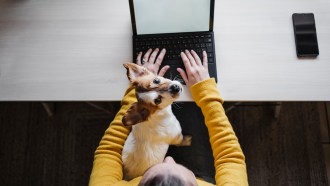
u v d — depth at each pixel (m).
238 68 1.14
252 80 1.12
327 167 1.64
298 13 1.19
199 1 1.10
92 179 0.98
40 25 1.24
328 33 1.17
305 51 1.13
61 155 1.73
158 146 1.02
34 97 1.14
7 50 1.21
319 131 1.69
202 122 1.21
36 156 1.74
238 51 1.16
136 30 1.18
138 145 1.00
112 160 1.02
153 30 1.18
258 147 1.68
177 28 1.18
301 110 1.72
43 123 1.78
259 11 1.21
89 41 1.21
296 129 1.70
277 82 1.12
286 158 1.66
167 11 1.13
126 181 0.98
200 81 1.09
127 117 0.93
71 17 1.24
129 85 1.14
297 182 1.62
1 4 1.27
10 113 1.80
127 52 1.19
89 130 1.76
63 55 1.19
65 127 1.77
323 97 1.09
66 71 1.17
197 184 0.85
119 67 1.17
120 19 1.24
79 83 1.16
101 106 1.73
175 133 1.06
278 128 1.70
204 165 1.14
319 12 1.20
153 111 0.95
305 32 1.16
